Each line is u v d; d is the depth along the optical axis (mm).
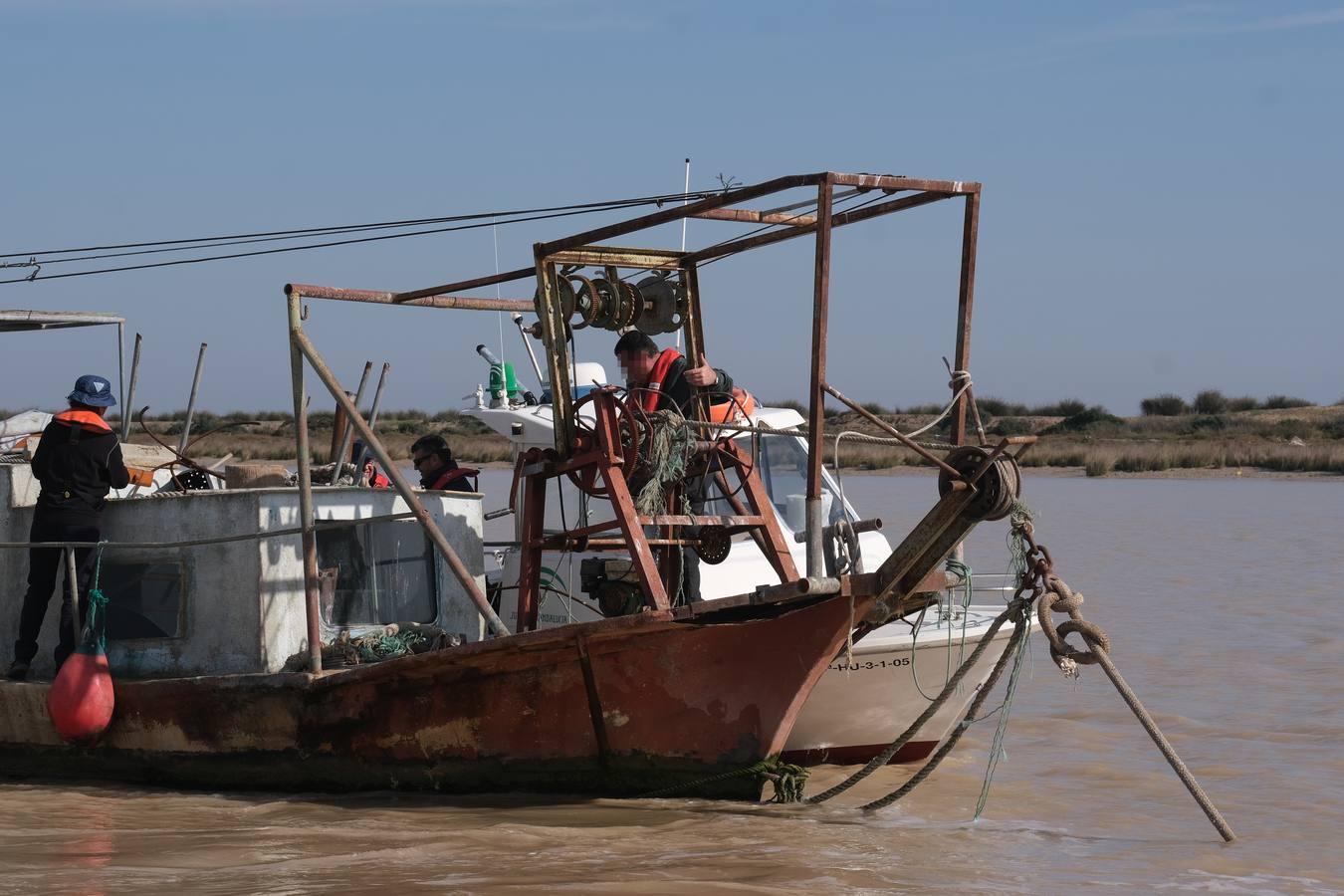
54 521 16734
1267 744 18406
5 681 17141
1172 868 13117
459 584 18094
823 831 14234
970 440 15352
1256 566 39219
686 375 16234
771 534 16469
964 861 13219
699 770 14859
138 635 17031
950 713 18188
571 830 14070
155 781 16781
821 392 13641
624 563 17000
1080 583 35312
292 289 16094
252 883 12180
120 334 20297
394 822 14508
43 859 13047
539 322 16109
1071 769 17344
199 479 19516
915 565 14141
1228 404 149250
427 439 20312
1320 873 13039
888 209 15367
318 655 15867
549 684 15086
